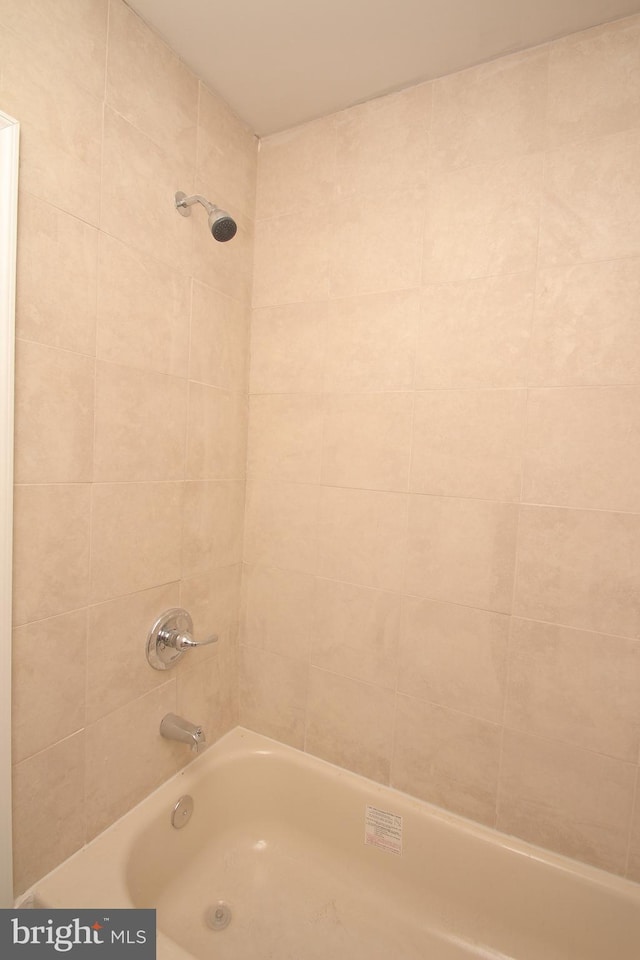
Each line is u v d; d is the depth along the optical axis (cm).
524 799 122
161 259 123
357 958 119
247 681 162
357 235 139
